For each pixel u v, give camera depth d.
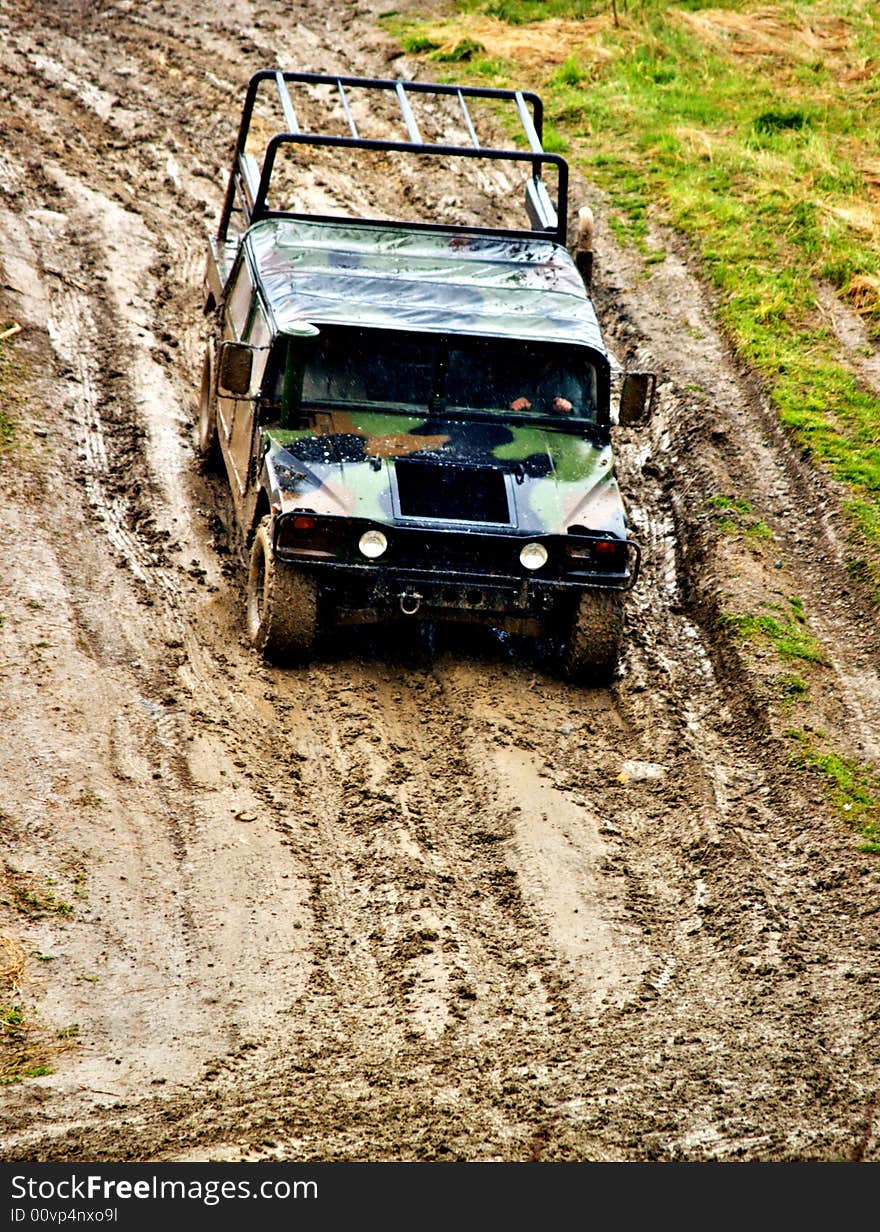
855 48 76.75
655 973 25.55
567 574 33.56
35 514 39.25
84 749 30.20
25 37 78.12
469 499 33.56
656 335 51.62
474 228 40.56
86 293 53.97
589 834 29.36
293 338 34.91
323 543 32.88
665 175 63.41
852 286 52.66
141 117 71.06
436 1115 21.55
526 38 79.94
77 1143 20.66
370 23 84.19
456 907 27.06
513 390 36.03
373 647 36.12
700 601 38.62
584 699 34.75
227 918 26.19
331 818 29.55
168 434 46.00
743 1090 22.31
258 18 84.06
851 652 36.12
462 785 30.92
